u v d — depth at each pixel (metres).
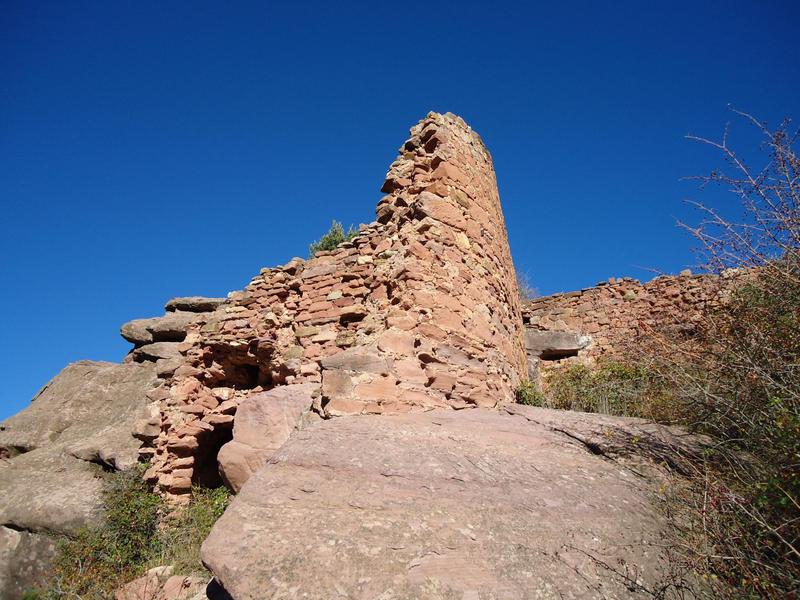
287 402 6.21
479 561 3.06
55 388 14.70
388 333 5.70
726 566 3.02
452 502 3.57
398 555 3.06
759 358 4.25
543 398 7.78
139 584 5.77
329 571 2.94
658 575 3.05
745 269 4.99
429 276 6.36
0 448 12.42
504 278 8.62
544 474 4.05
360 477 3.80
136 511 7.32
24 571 7.64
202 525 6.85
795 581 2.75
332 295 7.63
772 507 3.22
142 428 8.28
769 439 3.67
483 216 8.12
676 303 11.09
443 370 5.93
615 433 4.82
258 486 3.77
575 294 12.53
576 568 3.05
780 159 4.51
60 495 8.66
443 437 4.57
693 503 3.58
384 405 5.20
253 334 7.93
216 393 8.34
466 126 8.65
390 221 7.70
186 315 15.51
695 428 4.66
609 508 3.61
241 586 2.92
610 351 11.41
